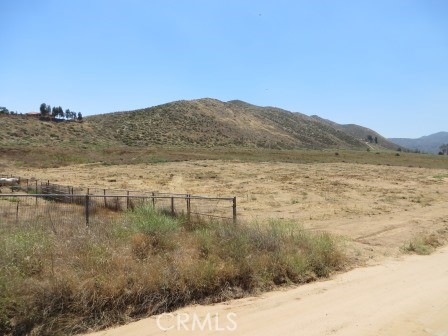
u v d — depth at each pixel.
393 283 8.31
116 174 46.34
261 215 19.72
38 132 94.50
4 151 65.44
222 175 44.97
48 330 5.28
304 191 31.59
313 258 9.16
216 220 11.96
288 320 6.07
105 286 6.01
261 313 6.36
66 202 18.69
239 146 125.81
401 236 14.26
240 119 170.62
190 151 81.19
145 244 8.11
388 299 7.18
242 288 7.44
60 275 6.01
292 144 161.88
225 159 68.50
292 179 41.09
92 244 7.45
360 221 17.80
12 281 5.63
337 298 7.22
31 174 45.94
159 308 6.31
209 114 158.12
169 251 8.11
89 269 6.43
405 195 29.34
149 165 57.88
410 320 6.14
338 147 190.88
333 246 10.32
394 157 84.94
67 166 57.78
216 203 23.88
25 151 66.94
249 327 5.76
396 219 18.42
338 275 9.05
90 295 5.87
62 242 7.44
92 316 5.71
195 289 6.89
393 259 10.93
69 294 5.75
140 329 5.59
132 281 6.41
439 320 6.16
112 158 67.50
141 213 11.97
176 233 9.30
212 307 6.59
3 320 5.17
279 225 11.20
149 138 111.44
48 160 62.31
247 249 8.53
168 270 6.86
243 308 6.59
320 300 7.08
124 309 6.03
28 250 6.77
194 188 34.00
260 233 9.66
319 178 42.19
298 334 5.54
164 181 39.28
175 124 135.00
